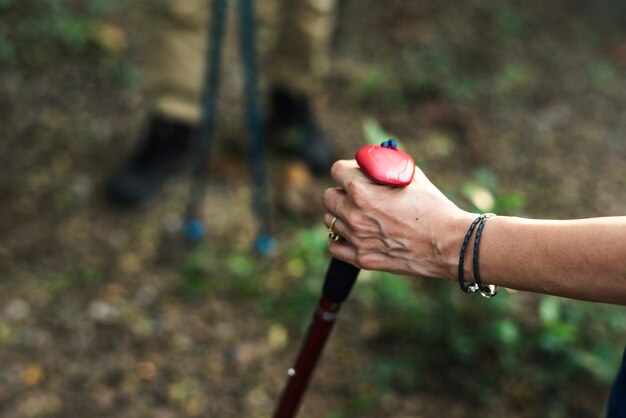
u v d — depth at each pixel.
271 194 3.31
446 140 3.75
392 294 2.66
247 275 2.88
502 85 4.18
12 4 4.00
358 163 1.22
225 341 2.63
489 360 2.53
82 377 2.46
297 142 3.49
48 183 3.20
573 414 2.39
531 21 4.84
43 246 2.92
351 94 4.04
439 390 2.46
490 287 1.16
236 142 3.58
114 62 3.92
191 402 2.42
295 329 2.70
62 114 3.57
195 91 3.17
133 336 2.61
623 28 4.87
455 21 4.73
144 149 3.21
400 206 1.19
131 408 2.38
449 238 1.16
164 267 2.90
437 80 4.16
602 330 2.63
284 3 3.34
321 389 2.47
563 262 1.04
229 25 3.88
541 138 3.79
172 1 2.99
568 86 4.24
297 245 3.02
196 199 3.20
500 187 3.43
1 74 3.69
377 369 2.52
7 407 2.35
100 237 3.00
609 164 3.64
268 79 3.93
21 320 2.63
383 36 4.54
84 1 4.22
